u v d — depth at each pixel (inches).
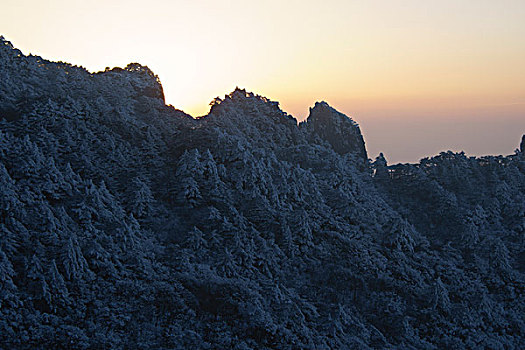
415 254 3019.2
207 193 2834.6
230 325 2114.9
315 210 3038.9
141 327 1998.0
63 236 2215.8
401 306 2578.7
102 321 1973.4
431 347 2407.7
